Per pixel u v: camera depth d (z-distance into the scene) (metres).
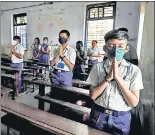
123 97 1.17
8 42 8.00
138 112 1.98
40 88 2.96
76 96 3.04
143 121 1.72
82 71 4.71
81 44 4.81
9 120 2.12
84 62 4.75
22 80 4.17
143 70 1.83
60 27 6.47
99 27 5.77
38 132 1.89
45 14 6.77
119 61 1.16
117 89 1.16
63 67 2.72
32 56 7.16
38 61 5.95
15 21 7.75
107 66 1.20
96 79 1.25
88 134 1.28
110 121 1.20
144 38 1.98
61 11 6.36
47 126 1.51
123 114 1.20
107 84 1.15
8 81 4.58
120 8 5.18
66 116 2.29
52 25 6.65
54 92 2.96
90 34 5.98
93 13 5.82
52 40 6.74
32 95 4.02
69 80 2.82
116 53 1.09
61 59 2.71
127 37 1.12
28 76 4.78
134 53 2.29
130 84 1.15
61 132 1.41
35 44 6.63
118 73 1.09
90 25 5.93
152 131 1.34
